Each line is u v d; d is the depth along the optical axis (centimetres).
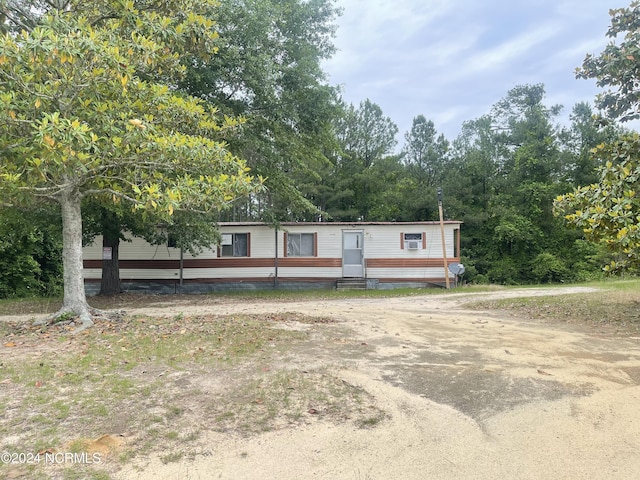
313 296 1463
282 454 285
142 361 478
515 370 464
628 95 758
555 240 2639
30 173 613
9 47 545
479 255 2773
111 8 739
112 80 623
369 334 645
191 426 320
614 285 1443
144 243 1836
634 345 582
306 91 1327
